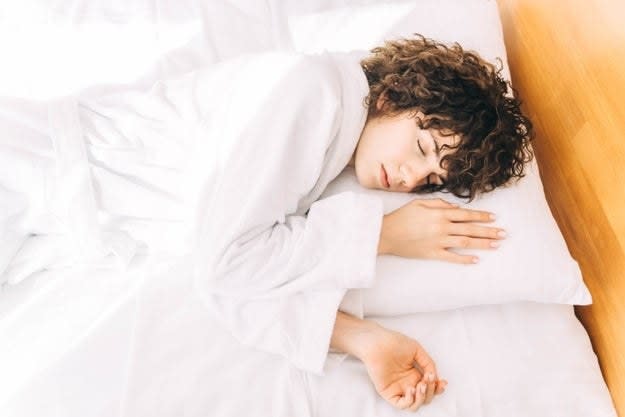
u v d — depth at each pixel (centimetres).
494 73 103
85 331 91
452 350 93
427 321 96
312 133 93
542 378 92
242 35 121
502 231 94
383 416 87
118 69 114
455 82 98
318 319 89
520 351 94
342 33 121
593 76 100
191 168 98
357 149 99
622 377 93
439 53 103
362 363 92
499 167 96
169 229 100
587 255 102
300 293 91
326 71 95
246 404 86
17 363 88
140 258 101
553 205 112
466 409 89
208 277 89
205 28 119
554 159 111
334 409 87
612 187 95
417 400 86
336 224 92
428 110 96
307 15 122
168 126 99
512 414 89
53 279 98
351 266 89
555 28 112
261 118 92
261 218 90
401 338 89
